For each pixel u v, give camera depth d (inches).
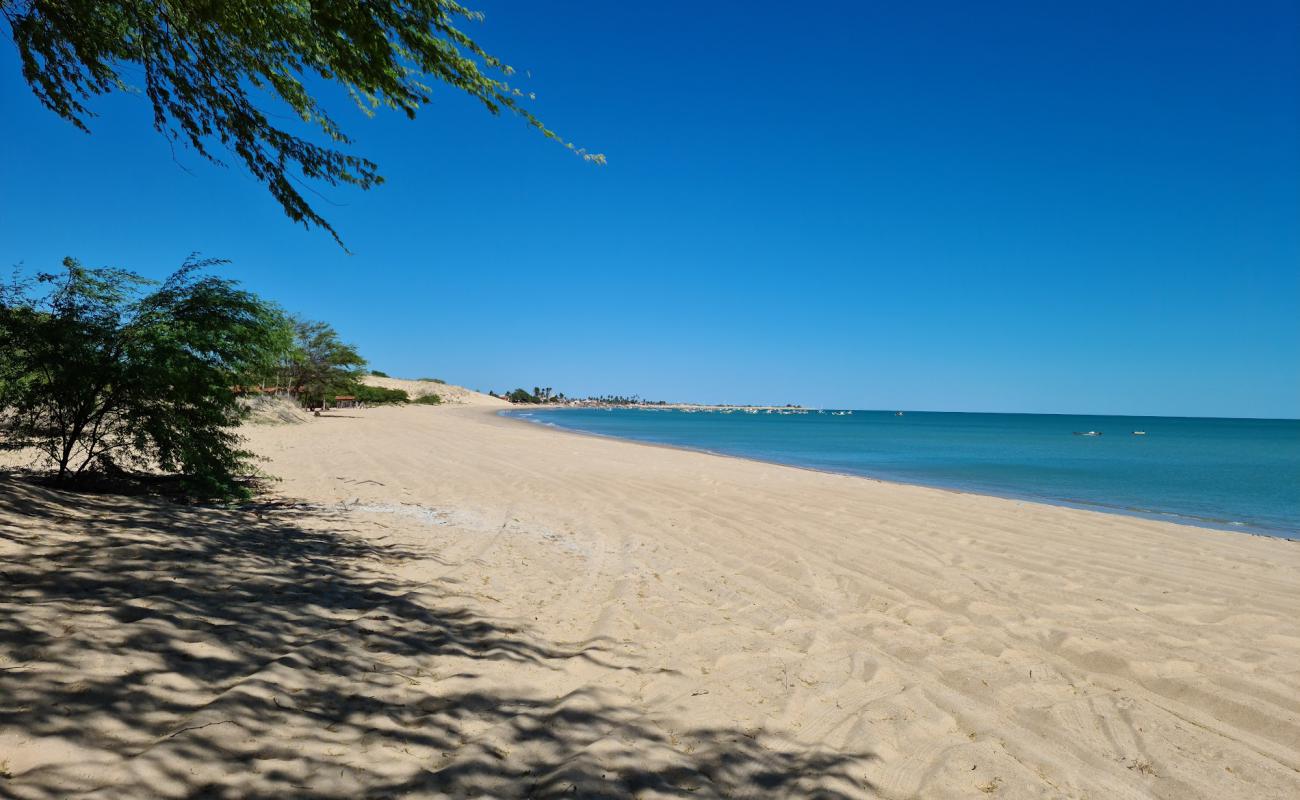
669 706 132.7
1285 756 127.0
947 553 302.4
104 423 317.7
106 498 273.3
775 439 1558.8
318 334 1464.1
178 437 311.1
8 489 231.9
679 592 226.2
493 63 175.3
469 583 213.3
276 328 359.6
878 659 170.9
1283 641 193.8
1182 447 1581.0
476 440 943.7
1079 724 137.9
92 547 183.8
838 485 562.3
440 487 452.1
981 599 229.8
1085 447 1507.1
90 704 97.5
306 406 1507.1
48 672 104.3
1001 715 141.3
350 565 214.4
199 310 319.9
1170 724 139.3
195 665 117.7
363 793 89.4
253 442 707.4
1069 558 301.4
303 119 213.8
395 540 268.2
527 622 179.3
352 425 1146.0
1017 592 240.2
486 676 136.5
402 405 2910.9
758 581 246.8
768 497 467.5
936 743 127.0
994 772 116.7
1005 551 311.7
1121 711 144.7
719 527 349.7
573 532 322.7
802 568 265.9
